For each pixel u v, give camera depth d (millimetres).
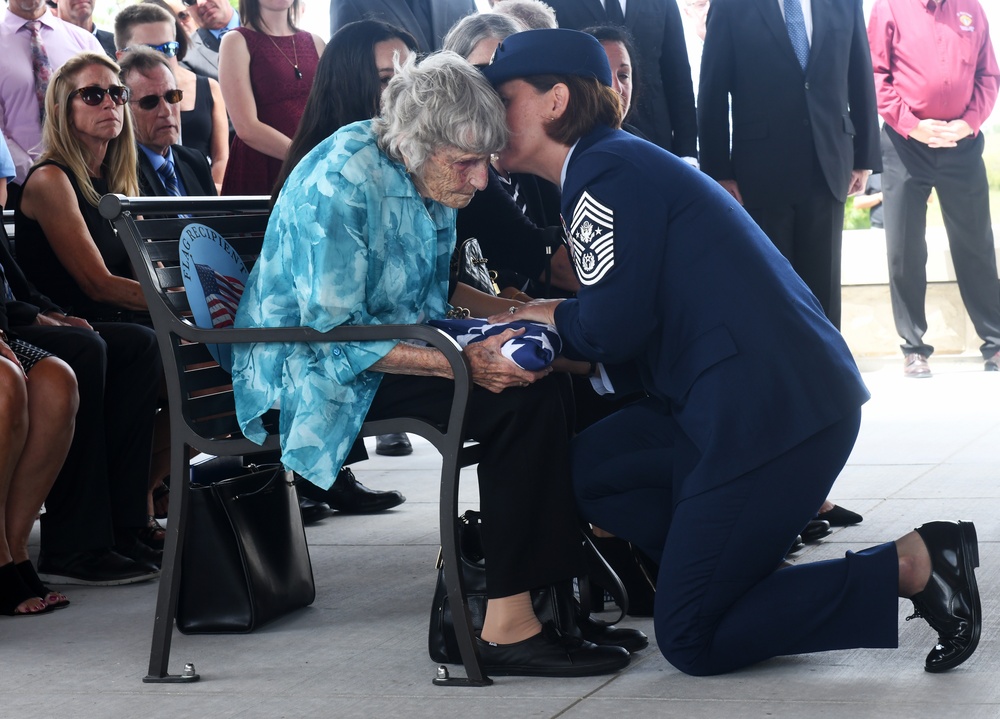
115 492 4184
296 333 2836
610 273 2738
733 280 2734
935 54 8141
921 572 2734
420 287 2994
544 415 2869
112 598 3881
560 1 5504
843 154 5980
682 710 2594
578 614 3094
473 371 2822
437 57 2838
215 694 2875
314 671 3025
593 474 3002
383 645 3225
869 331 9164
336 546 4441
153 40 6652
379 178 2863
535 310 2914
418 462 6203
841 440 2760
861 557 2748
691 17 9594
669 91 5691
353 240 2818
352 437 2875
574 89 2840
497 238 3807
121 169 4707
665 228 2750
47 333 4074
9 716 2781
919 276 8242
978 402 7035
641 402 3102
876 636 2730
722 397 2699
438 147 2795
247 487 3504
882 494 4797
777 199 5973
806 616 2738
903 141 8188
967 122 8258
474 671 2832
